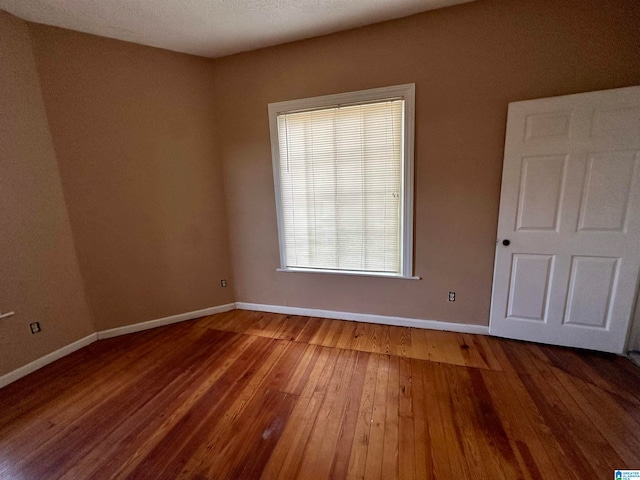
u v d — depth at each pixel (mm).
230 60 2740
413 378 2020
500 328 2482
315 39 2479
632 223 1986
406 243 2582
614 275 2088
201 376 2121
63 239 2428
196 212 2939
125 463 1451
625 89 1858
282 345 2514
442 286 2602
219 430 1635
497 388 1890
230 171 2977
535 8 1992
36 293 2266
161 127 2674
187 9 2043
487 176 2312
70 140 2381
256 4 2010
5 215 2082
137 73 2527
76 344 2523
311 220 2859
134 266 2752
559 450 1439
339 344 2500
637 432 1532
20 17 2100
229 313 3207
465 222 2432
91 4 1953
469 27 2133
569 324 2273
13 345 2133
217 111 2883
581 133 1994
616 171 1963
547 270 2256
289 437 1573
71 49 2295
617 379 1930
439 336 2572
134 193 2658
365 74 2410
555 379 1951
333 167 2672
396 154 2480
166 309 2943
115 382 2080
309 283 3006
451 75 2234
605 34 1901
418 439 1532
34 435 1637
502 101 2172
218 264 3141
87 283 2598
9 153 2092
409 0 2029
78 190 2461
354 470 1377
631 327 2121
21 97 2139
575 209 2102
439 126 2332
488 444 1486
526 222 2238
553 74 2041
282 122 2734
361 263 2797
